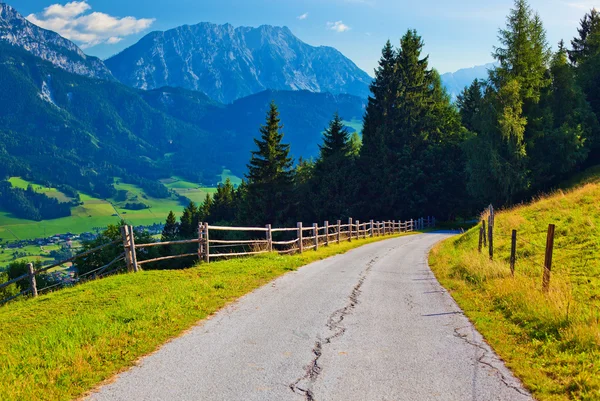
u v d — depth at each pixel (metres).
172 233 93.44
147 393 4.89
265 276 12.50
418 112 57.53
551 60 43.59
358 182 55.81
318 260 17.22
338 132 61.31
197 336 6.99
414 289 11.02
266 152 53.22
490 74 42.50
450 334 7.15
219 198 88.19
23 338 7.37
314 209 56.97
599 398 4.63
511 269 11.20
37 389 5.04
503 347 6.45
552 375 5.37
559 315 7.16
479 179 41.97
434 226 53.62
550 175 42.81
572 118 43.09
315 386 5.07
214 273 12.66
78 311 9.16
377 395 4.84
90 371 5.53
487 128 41.47
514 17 41.53
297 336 6.99
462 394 4.88
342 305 9.14
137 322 7.61
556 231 14.84
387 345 6.56
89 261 40.50
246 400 4.71
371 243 27.02
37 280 38.47
